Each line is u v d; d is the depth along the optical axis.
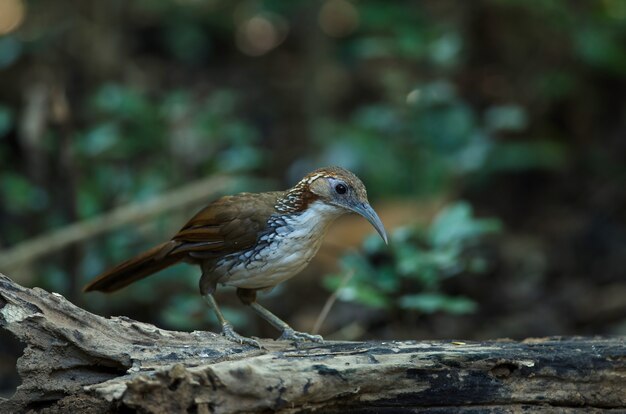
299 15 19.28
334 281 9.47
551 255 14.59
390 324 11.95
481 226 9.66
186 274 11.48
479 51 17.42
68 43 16.28
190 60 20.16
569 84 16.52
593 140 16.95
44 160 11.93
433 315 12.81
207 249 7.79
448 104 13.95
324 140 16.23
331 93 17.86
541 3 15.85
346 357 6.32
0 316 6.37
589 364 6.47
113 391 5.88
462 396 6.39
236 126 14.65
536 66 17.03
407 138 14.50
